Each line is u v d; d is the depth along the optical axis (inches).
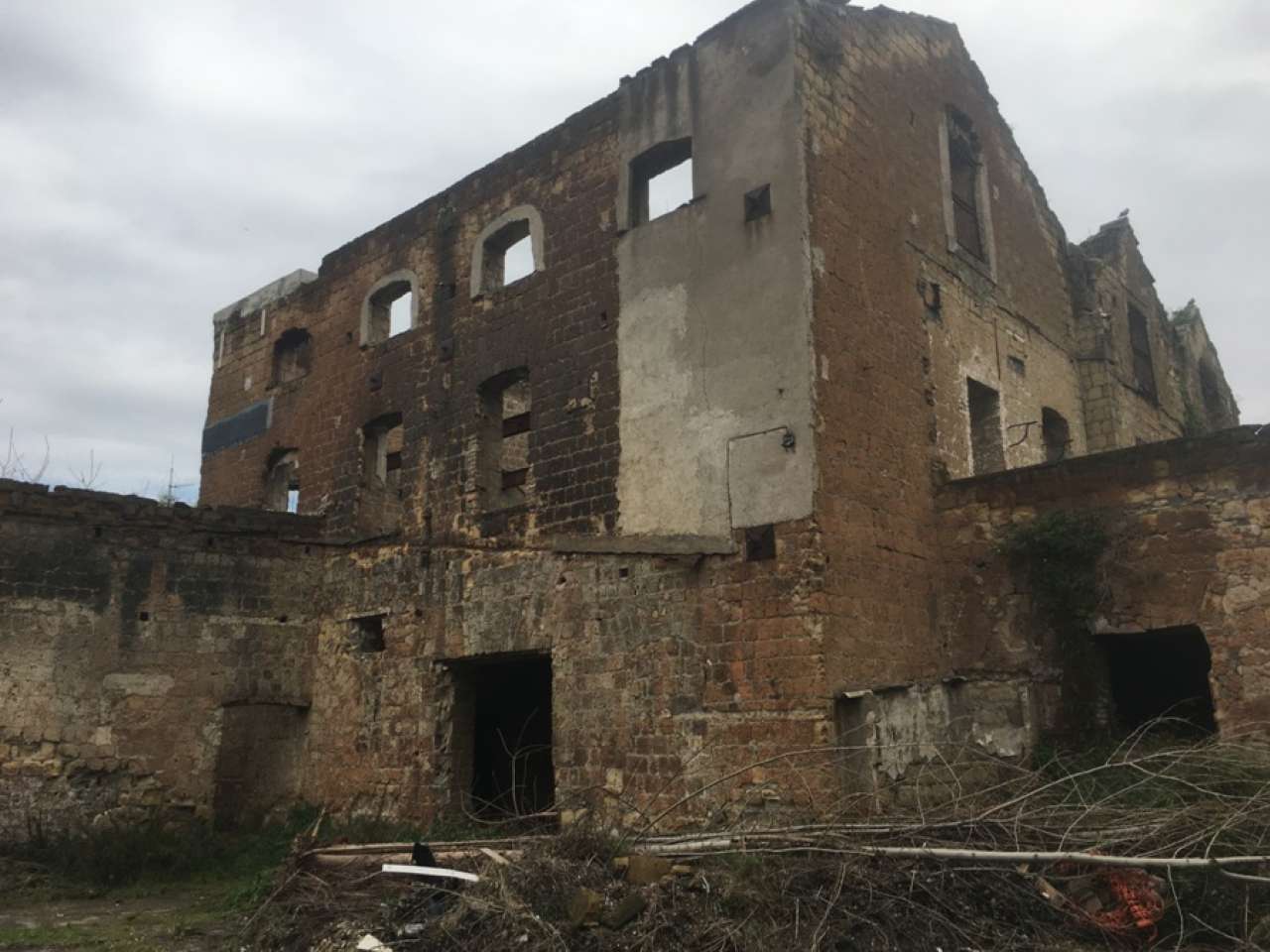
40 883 531.8
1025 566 515.2
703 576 488.7
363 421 719.1
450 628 608.7
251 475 828.0
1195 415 921.5
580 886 324.5
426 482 652.7
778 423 477.1
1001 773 490.6
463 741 614.9
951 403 583.2
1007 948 296.2
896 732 473.7
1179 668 559.5
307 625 700.0
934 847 325.4
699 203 531.8
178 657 642.8
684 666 486.9
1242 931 298.5
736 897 313.7
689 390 515.8
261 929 374.3
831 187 515.8
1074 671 491.2
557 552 556.7
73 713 602.2
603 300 568.1
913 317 563.5
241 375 869.8
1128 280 855.1
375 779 629.3
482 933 310.8
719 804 455.2
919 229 587.2
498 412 642.8
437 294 683.4
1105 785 393.4
